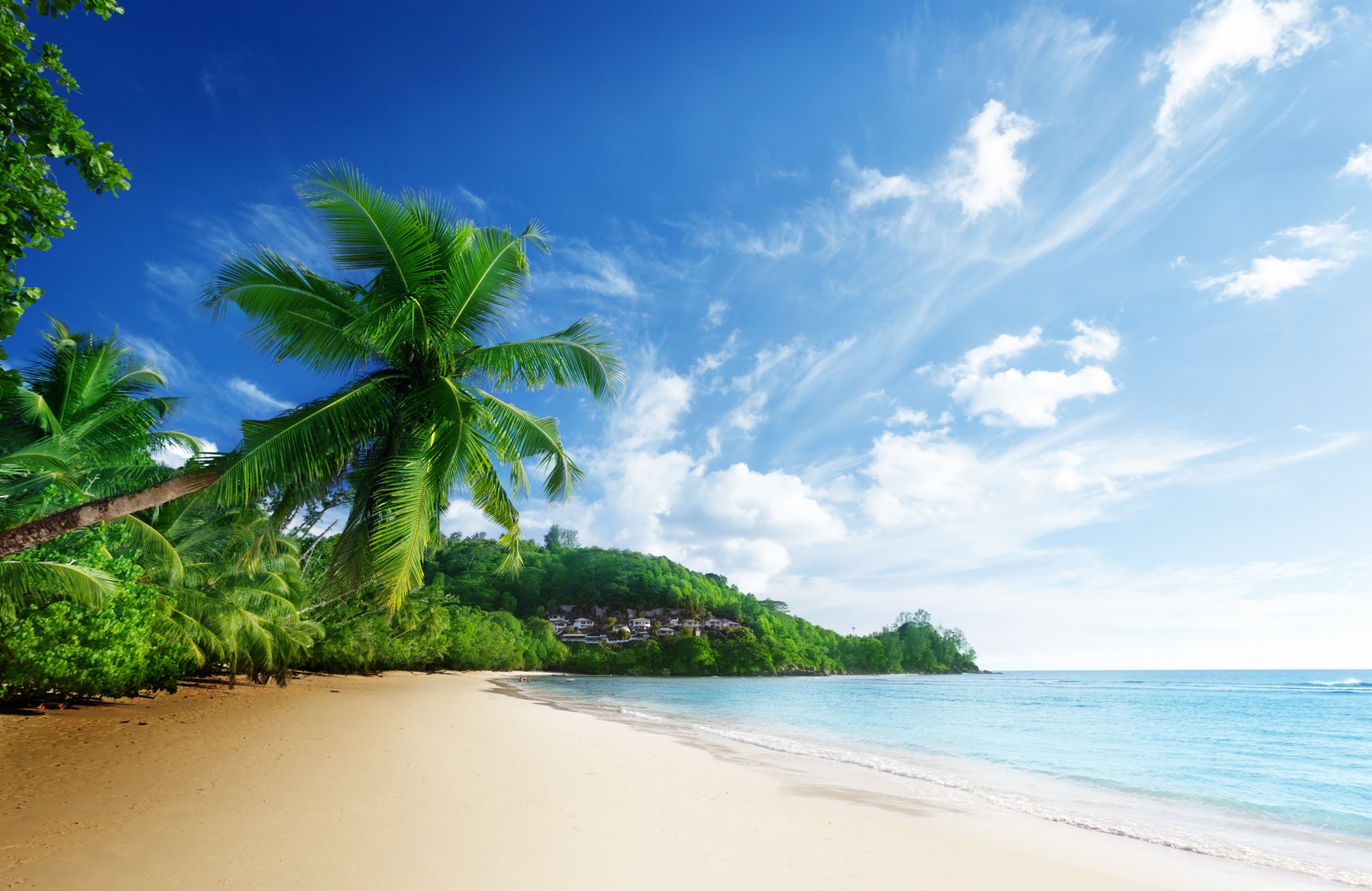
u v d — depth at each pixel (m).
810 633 161.12
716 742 17.91
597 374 13.42
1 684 13.41
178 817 6.81
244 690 25.84
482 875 5.55
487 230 12.80
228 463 9.22
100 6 5.54
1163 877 6.80
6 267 5.36
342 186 10.78
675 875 5.88
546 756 12.84
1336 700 52.12
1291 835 9.41
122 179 5.80
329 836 6.37
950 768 15.41
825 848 7.06
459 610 82.88
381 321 10.91
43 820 6.57
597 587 152.25
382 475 11.49
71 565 11.54
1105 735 24.97
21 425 13.21
